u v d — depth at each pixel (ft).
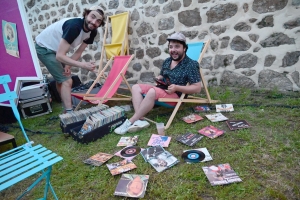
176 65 8.00
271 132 6.39
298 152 5.36
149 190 4.74
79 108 10.83
